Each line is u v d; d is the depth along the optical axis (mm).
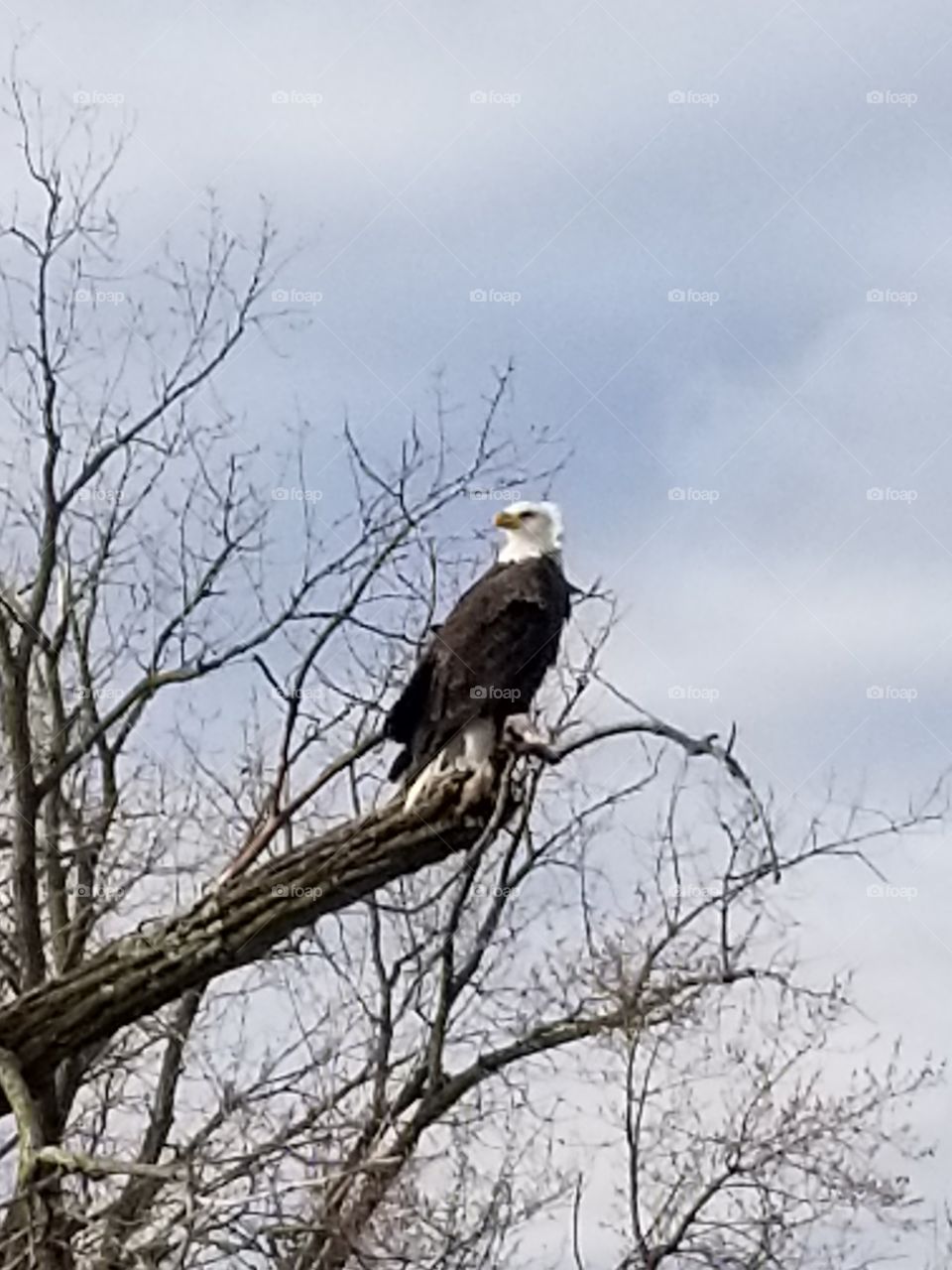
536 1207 11703
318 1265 9766
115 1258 8953
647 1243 11812
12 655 12453
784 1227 11891
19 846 12227
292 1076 11086
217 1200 8766
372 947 12398
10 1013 8734
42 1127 9039
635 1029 11984
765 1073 12219
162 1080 11984
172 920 8883
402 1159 9688
